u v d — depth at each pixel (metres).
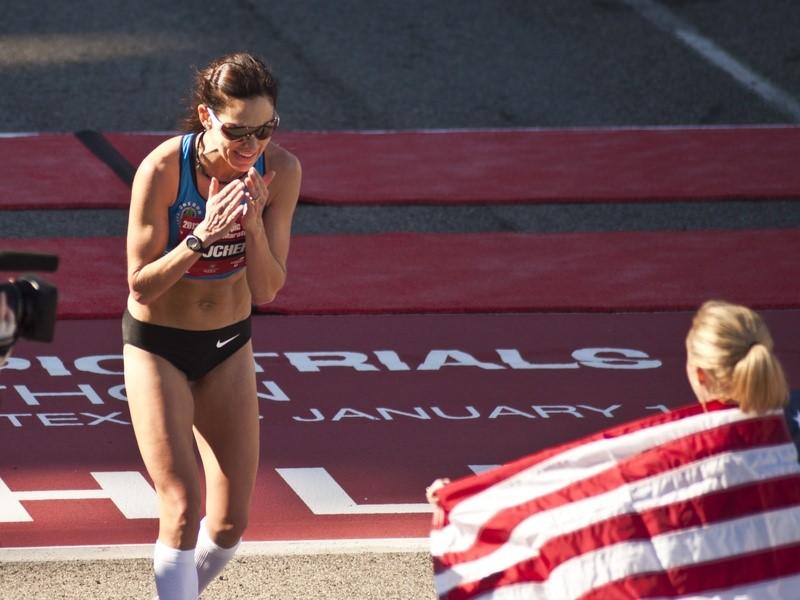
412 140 39.53
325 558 19.61
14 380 24.94
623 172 37.28
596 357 26.56
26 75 43.59
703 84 45.09
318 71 45.19
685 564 12.63
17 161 36.59
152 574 19.08
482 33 49.50
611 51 48.00
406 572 19.31
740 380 12.56
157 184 15.46
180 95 42.41
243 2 52.00
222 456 16.59
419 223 33.75
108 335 27.06
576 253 31.95
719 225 34.00
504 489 13.66
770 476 12.88
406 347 26.80
